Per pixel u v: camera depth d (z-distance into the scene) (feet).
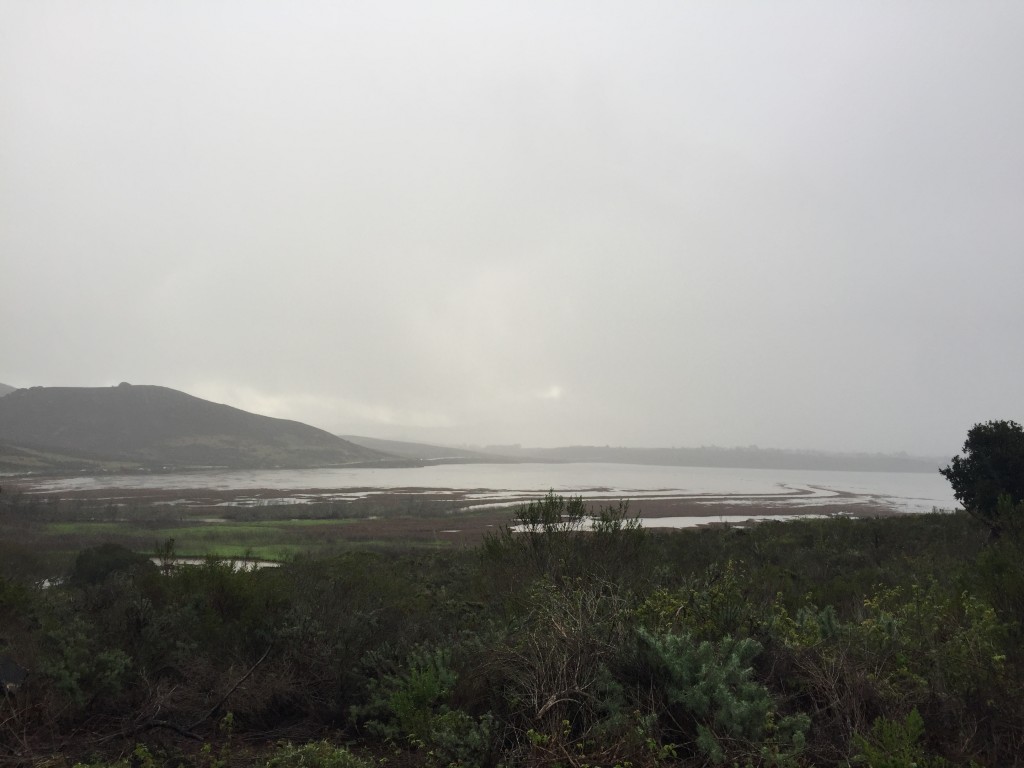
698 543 62.90
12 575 48.47
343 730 17.66
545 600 21.53
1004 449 60.23
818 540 62.49
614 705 15.05
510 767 13.82
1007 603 21.52
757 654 17.58
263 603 23.50
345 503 213.66
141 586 28.25
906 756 12.61
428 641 20.94
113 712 18.31
